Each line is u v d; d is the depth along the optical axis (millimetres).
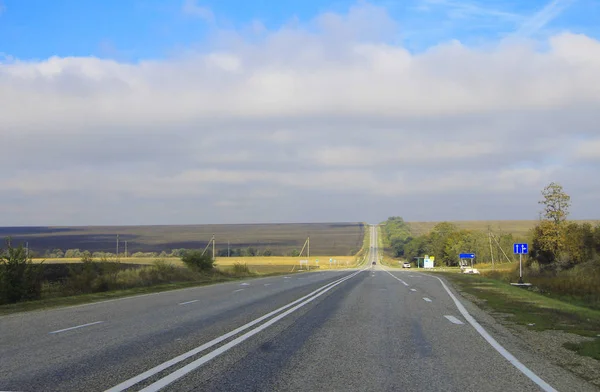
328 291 28344
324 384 7895
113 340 11680
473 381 8172
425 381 8141
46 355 9891
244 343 11391
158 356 9867
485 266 107812
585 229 67875
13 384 7668
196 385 7719
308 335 12602
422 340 12039
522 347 11266
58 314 16969
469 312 18250
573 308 21406
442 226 145750
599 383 8164
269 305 20141
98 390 7367
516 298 24812
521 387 7832
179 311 17844
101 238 177000
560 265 65625
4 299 23062
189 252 48094
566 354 10516
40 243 158875
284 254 166500
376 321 15414
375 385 7871
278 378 8227
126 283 31516
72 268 30688
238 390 7473
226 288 31109
